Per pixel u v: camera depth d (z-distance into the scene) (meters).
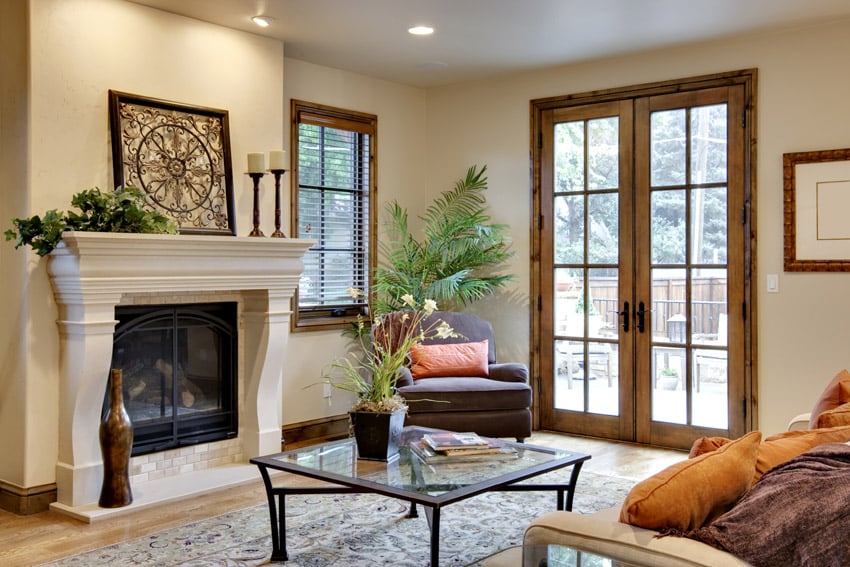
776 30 4.85
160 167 4.36
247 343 4.83
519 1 4.29
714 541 1.75
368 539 3.55
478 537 3.58
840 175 4.64
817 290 4.75
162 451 4.44
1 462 4.06
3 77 4.02
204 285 4.31
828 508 1.71
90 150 4.09
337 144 5.94
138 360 4.36
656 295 5.41
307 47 5.24
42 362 3.94
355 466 3.16
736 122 5.05
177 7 4.37
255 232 4.68
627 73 5.49
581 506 4.02
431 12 4.50
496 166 6.14
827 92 4.71
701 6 4.38
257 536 3.59
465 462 3.21
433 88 6.48
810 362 4.78
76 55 4.03
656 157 5.38
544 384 5.94
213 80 4.68
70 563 3.26
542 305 5.93
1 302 4.04
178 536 3.59
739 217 5.04
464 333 5.71
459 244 6.00
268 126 5.00
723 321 5.12
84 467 3.96
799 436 2.36
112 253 3.83
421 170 6.50
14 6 3.94
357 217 6.10
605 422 5.65
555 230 5.87
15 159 3.94
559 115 5.82
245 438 4.85
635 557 1.78
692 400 5.27
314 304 5.77
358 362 5.99
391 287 5.91
